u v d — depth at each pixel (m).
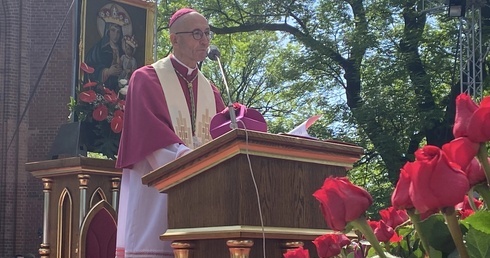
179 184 3.22
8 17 20.66
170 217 3.26
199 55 4.57
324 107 22.44
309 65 21.69
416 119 19.27
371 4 21.08
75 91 7.44
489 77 17.94
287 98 23.72
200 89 4.68
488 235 1.45
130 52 11.31
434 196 1.40
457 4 17.06
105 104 7.29
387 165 19.86
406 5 20.38
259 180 3.04
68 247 5.86
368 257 2.22
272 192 3.08
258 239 3.08
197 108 4.61
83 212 5.79
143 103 4.21
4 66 20.66
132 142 4.12
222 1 24.02
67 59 20.70
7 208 20.14
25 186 20.36
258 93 27.95
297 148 3.15
